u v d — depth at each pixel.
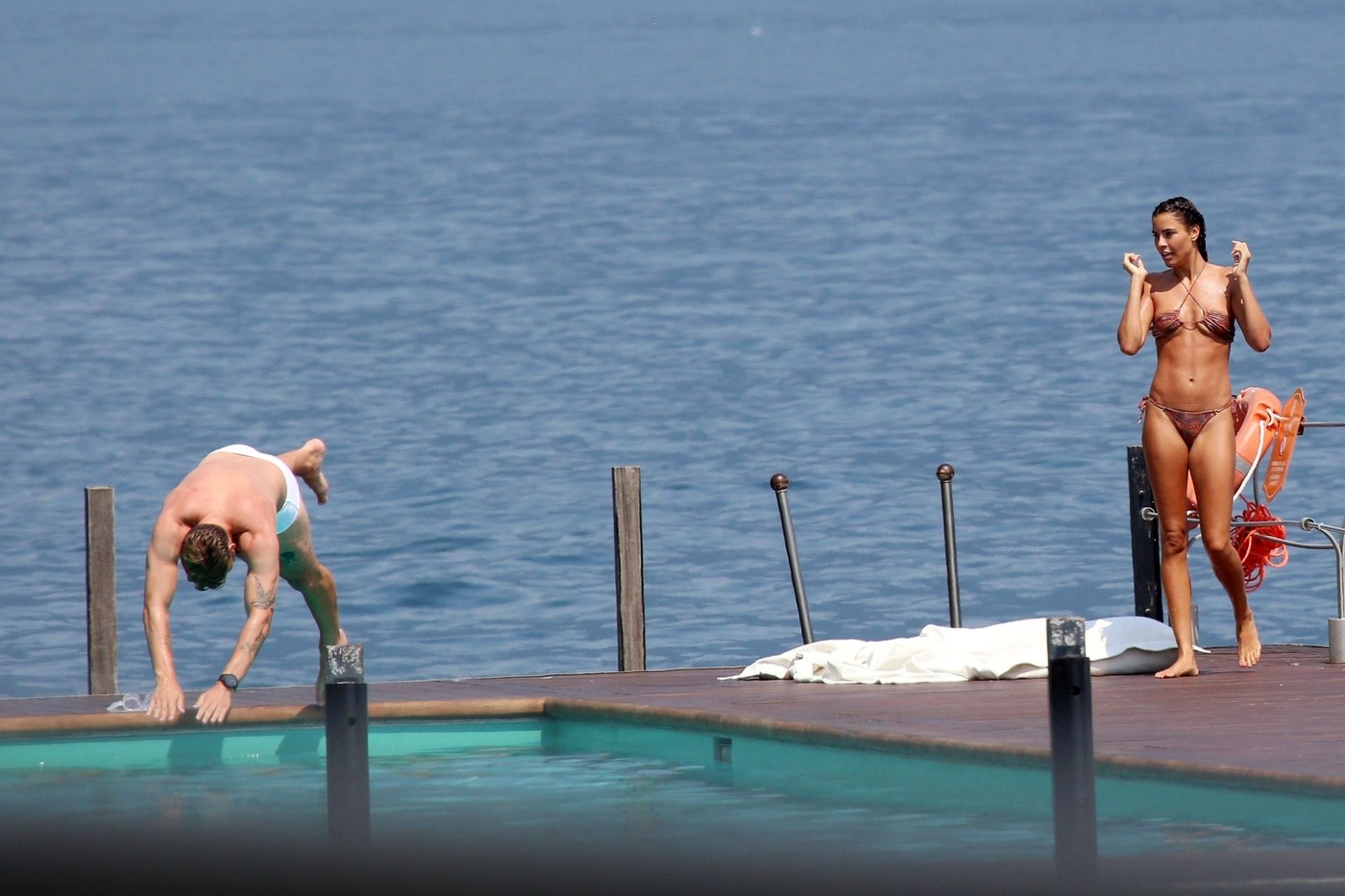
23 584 68.69
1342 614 39.03
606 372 117.00
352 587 69.75
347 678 22.48
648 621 63.69
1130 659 37.81
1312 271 138.62
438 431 100.44
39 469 91.44
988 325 129.12
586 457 93.81
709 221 187.62
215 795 30.27
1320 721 29.36
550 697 36.34
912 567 71.44
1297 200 179.62
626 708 34.12
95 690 40.84
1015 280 146.75
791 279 151.62
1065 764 20.91
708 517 80.94
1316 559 69.12
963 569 70.81
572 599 67.94
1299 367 107.00
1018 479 86.19
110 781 32.03
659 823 26.48
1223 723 29.39
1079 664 21.02
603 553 75.00
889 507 81.69
